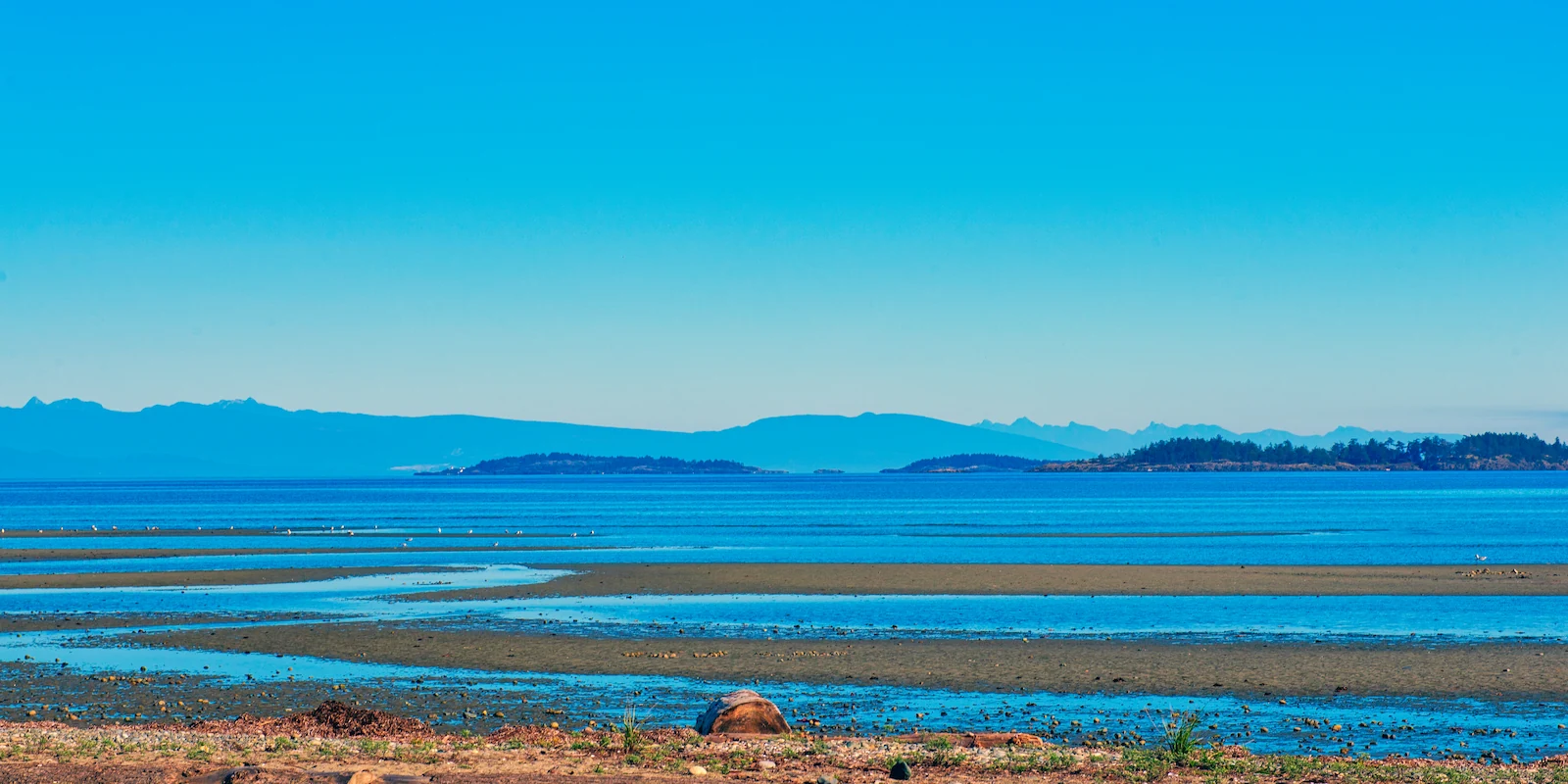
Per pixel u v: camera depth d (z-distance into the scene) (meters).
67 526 146.50
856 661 42.94
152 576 76.38
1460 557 90.62
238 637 48.25
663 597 63.47
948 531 130.50
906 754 24.91
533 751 24.91
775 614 55.91
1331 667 40.97
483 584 70.94
